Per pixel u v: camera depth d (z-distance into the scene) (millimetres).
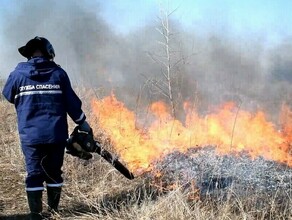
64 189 5254
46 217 4574
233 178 5230
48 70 4414
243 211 4113
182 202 4109
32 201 4465
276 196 4711
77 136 4531
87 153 4590
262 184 5082
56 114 4414
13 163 5980
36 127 4363
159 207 4125
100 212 4348
